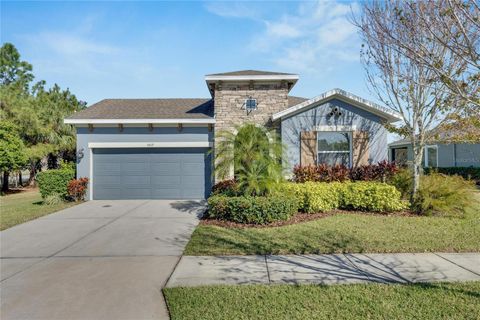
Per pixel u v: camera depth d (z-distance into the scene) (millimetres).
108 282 4742
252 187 9117
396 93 10344
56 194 12898
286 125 12617
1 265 5559
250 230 7777
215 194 10500
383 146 12391
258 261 5566
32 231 8133
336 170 11508
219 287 4426
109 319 3660
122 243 6938
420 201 9703
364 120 12438
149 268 5320
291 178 12281
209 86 14406
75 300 4148
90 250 6434
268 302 3945
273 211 8531
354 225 8047
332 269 5113
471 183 9898
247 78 13477
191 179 13977
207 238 7105
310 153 12500
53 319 3664
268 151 9812
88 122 13336
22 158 17469
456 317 3525
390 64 9992
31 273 5152
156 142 13836
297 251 6055
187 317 3617
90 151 13703
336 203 10070
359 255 5797
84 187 13273
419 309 3711
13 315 3764
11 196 17469
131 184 13867
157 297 4223
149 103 16328
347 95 12125
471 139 9875
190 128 13898
